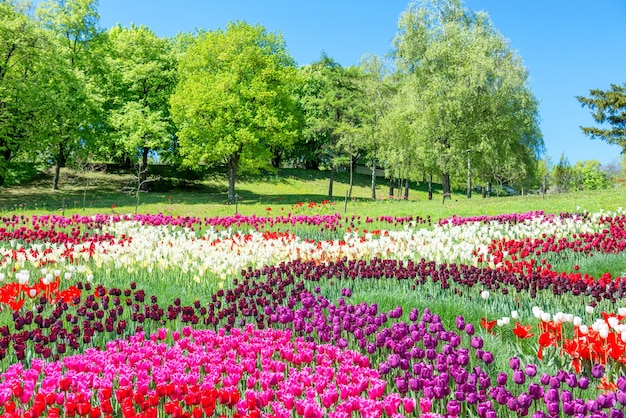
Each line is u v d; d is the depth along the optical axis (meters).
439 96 38.19
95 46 46.69
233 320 8.34
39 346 6.57
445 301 9.84
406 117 41.44
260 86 39.25
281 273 12.18
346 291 9.90
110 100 48.19
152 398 4.92
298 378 5.70
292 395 4.92
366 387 5.37
